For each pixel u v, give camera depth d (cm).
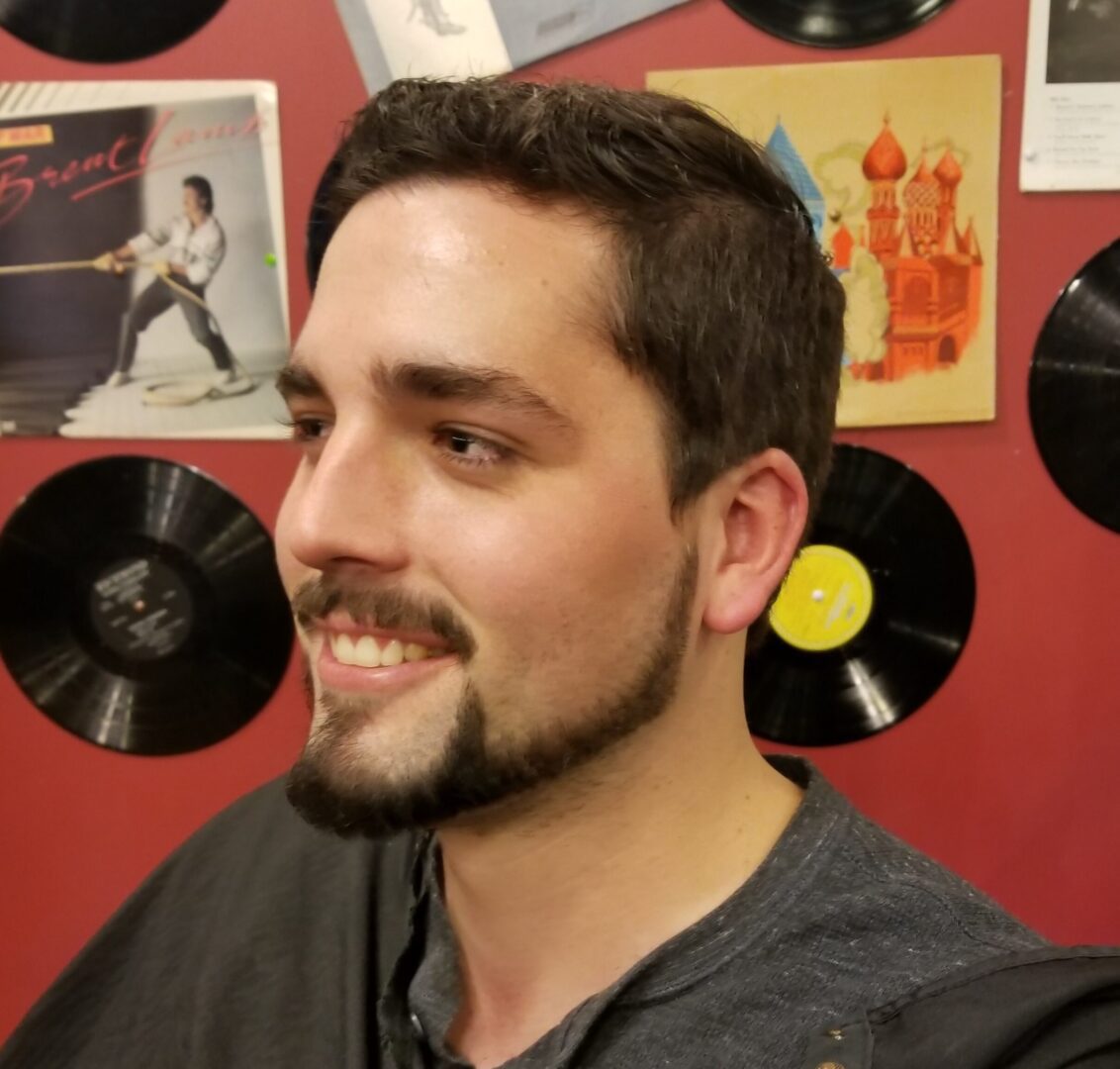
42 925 106
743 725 57
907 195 90
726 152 52
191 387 97
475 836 52
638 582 47
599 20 89
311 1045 62
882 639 95
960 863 99
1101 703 97
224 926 72
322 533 44
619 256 46
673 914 52
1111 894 99
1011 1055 43
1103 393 91
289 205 94
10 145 94
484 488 45
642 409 47
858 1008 45
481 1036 57
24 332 96
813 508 60
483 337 43
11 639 101
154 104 93
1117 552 95
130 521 99
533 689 46
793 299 54
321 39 92
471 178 46
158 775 104
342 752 47
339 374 46
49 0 92
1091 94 89
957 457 94
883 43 89
